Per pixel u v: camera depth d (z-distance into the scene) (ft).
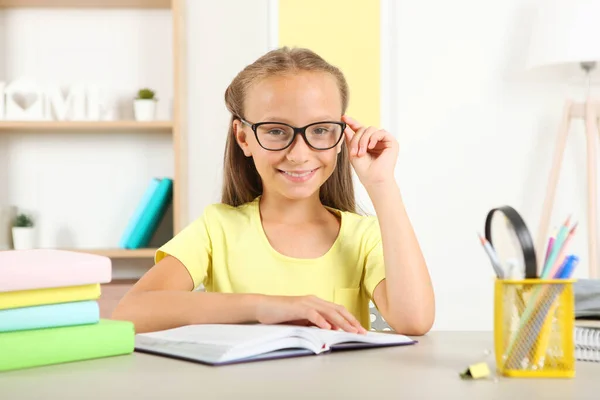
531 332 2.34
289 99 4.16
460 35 9.32
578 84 9.23
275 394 2.10
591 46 7.96
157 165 9.30
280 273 4.60
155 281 4.40
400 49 9.32
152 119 8.71
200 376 2.37
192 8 9.25
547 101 9.29
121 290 8.22
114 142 9.29
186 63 9.25
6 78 9.21
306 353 2.79
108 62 9.29
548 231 8.69
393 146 4.17
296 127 4.16
